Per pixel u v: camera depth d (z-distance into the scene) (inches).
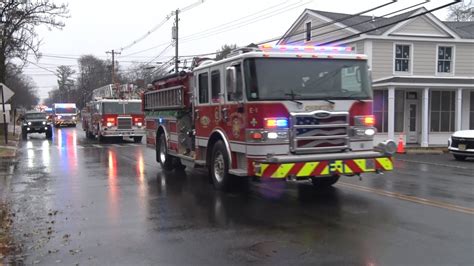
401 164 634.8
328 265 205.3
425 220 284.0
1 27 1031.0
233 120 364.8
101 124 1131.3
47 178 495.2
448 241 239.9
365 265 205.0
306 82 342.3
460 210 311.3
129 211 322.0
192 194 384.5
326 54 350.0
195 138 444.8
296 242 241.0
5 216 310.3
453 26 1151.0
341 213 305.3
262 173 325.7
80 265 211.0
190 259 217.5
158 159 574.6
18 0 1028.5
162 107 542.9
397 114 1002.7
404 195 368.5
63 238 255.4
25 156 760.3
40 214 316.2
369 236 250.2
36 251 232.1
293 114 334.3
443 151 855.7
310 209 318.7
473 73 1045.2
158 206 337.1
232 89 350.3
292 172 324.2
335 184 426.6
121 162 656.4
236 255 221.8
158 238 253.6
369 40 969.5
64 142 1150.3
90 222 291.7
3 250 233.6
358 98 353.4
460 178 475.2
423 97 949.2
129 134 1139.9
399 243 237.0
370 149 358.3
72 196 383.2
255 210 318.0
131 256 223.1
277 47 352.5
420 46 1007.6
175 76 498.3
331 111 344.2
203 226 277.4
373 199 351.9
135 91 1212.5
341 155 336.8
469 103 1037.8
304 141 336.5
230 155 373.1
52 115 2378.2
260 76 333.7
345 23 1030.4
